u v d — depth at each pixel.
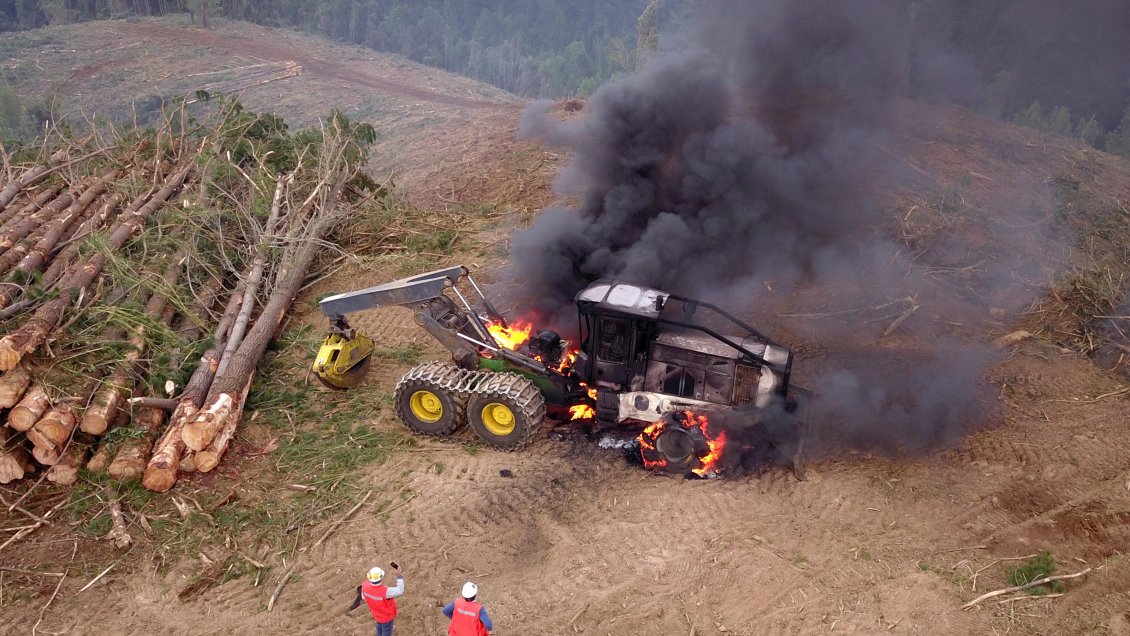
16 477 8.66
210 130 18.19
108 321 10.34
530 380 10.02
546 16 126.88
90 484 8.73
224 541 8.14
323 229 15.41
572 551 8.05
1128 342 12.45
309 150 17.72
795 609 7.28
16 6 97.94
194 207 14.17
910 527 8.44
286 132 18.75
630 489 9.07
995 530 8.37
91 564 7.80
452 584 7.62
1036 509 8.71
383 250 16.22
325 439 9.93
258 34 77.25
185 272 13.07
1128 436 10.05
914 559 7.92
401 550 8.07
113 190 15.23
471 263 15.50
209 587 7.60
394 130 42.47
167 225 13.70
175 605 7.39
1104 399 11.02
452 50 96.25
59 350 9.55
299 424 10.24
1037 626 7.02
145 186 15.38
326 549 8.08
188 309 12.01
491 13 121.06
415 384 9.68
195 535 8.20
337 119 17.84
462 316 10.41
